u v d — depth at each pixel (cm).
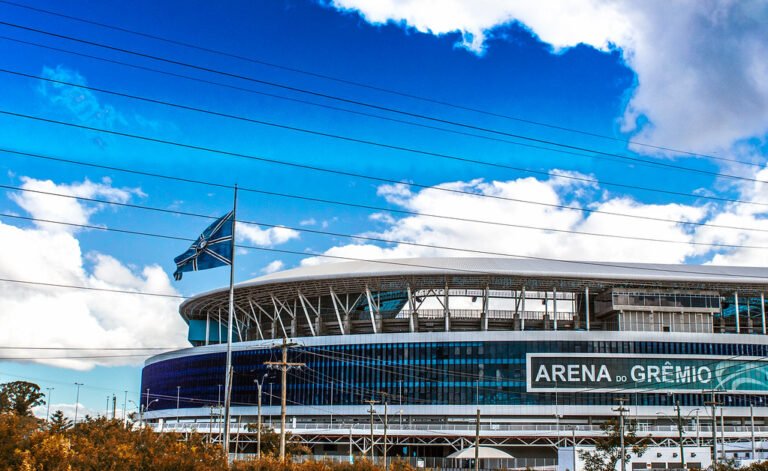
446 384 15262
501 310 16750
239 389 16800
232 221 6925
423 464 13200
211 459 4934
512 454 14275
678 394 15050
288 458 5459
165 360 19175
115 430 5069
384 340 15712
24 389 11419
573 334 15175
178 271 7012
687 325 15625
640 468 11225
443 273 15100
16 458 3906
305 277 15525
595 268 16075
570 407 14900
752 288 15800
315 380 15988
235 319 17762
